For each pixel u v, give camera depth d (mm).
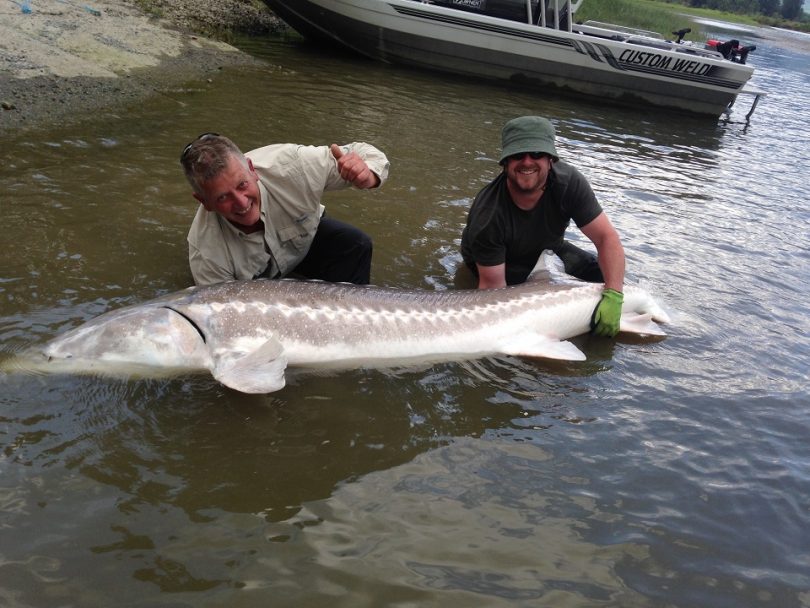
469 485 2781
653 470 2975
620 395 3547
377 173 3785
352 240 4230
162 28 10727
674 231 6230
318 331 3535
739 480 2965
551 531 2580
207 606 2121
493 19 12109
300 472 2762
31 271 3941
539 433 3160
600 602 2293
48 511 2414
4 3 8992
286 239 3908
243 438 2928
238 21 13594
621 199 7027
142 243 4488
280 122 7770
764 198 7844
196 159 3275
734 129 12438
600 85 12602
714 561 2518
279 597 2180
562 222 4418
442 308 3842
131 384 3160
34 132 6312
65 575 2174
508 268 4719
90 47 8820
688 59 12281
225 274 3781
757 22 80562
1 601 2057
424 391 3422
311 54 12625
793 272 5543
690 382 3740
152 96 8023
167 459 2746
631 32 14602
